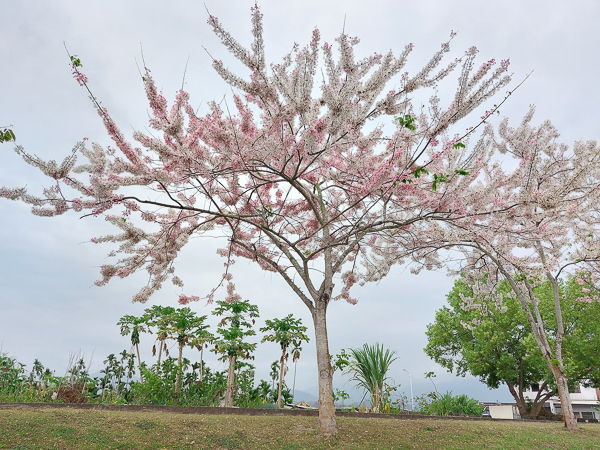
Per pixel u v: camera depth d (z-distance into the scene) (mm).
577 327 17500
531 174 8547
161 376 14758
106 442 6805
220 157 7598
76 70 5789
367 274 12258
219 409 10477
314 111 6758
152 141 6461
